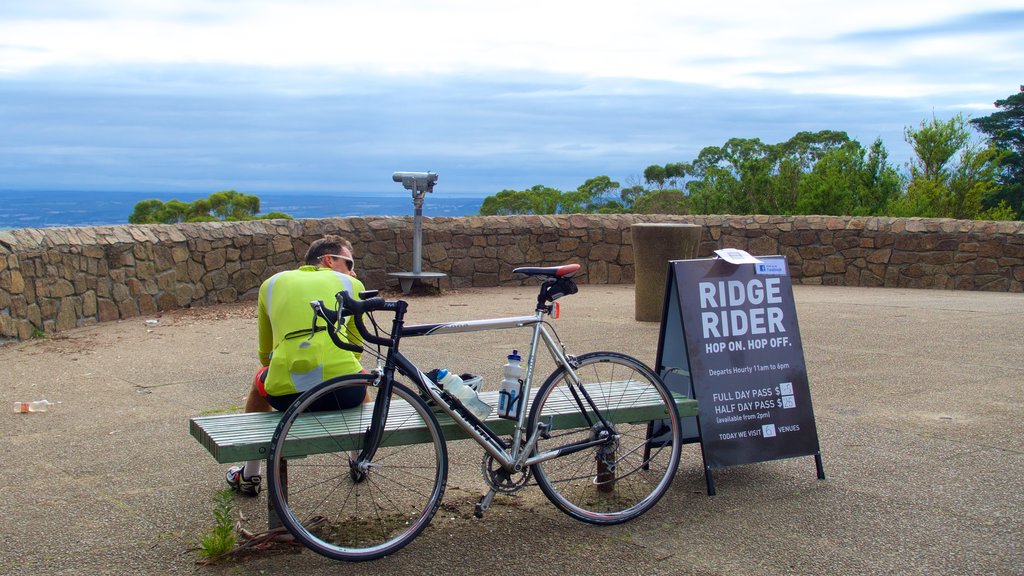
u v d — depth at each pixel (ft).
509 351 25.22
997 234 40.16
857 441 16.37
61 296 28.86
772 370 14.46
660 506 13.25
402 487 14.01
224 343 27.07
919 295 38.37
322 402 12.01
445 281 41.11
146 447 16.34
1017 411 18.39
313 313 12.27
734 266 14.57
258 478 13.62
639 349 25.41
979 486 13.92
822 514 12.82
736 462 13.98
